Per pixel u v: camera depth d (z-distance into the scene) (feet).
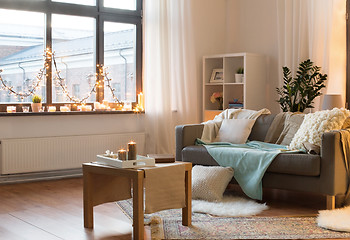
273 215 13.11
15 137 18.29
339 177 13.39
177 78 21.62
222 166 15.25
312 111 19.57
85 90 20.31
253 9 22.48
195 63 21.91
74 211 13.79
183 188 11.94
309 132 14.46
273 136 16.52
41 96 19.26
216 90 22.76
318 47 19.03
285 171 13.93
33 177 18.62
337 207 13.94
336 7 18.75
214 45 23.13
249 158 14.69
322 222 12.00
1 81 18.37
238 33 23.15
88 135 19.47
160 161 12.12
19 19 18.67
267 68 21.85
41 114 18.43
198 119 22.66
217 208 13.50
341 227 11.57
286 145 15.88
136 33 21.53
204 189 14.47
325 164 13.29
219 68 22.72
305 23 19.61
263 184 14.48
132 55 21.52
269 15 21.84
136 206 11.05
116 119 20.57
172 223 12.35
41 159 18.43
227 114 18.13
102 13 20.48
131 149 11.65
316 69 18.40
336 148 13.24
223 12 23.35
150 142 20.92
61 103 19.67
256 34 22.38
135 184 11.05
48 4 19.13
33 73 19.11
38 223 12.55
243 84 20.80
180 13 21.52
